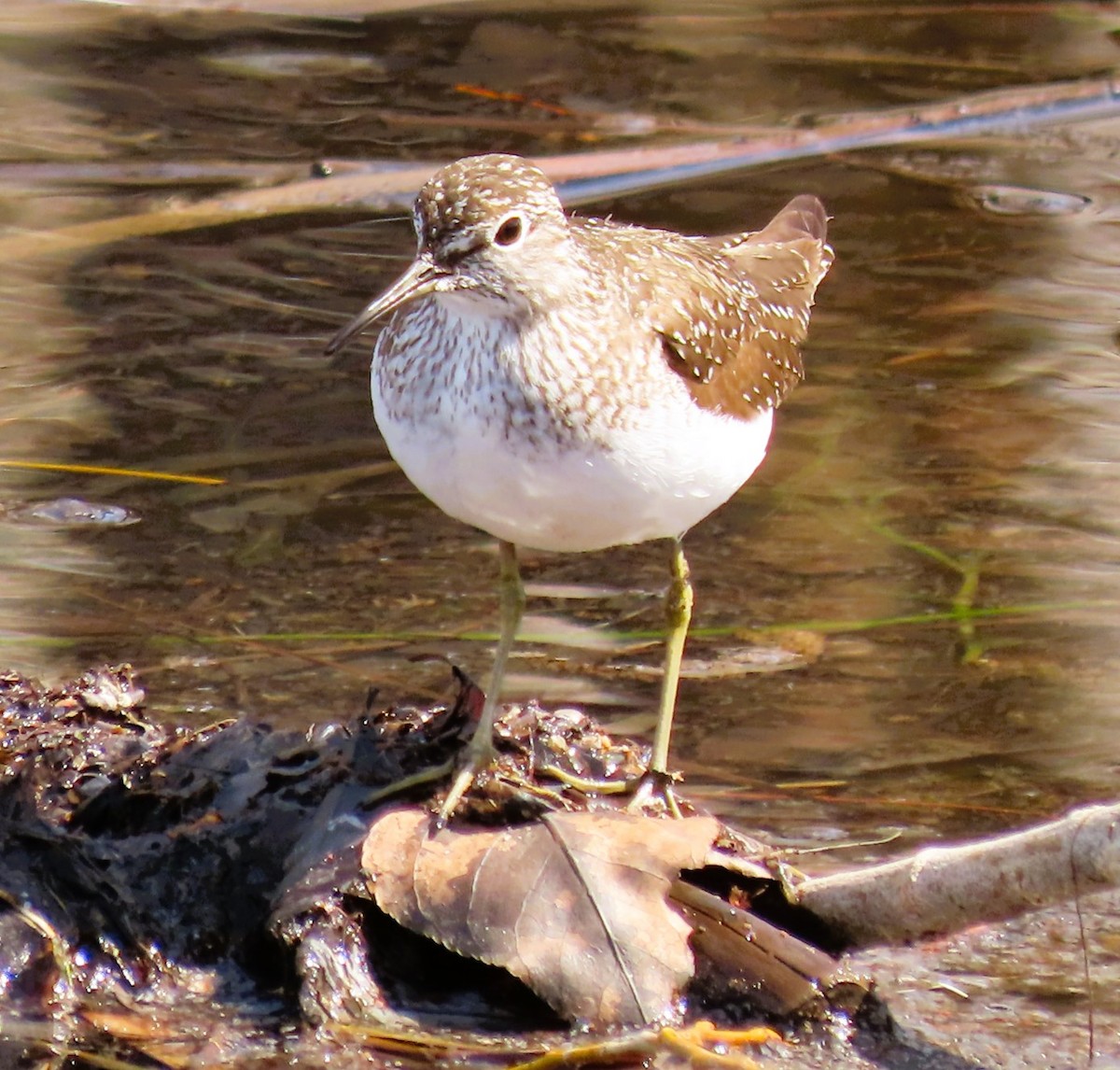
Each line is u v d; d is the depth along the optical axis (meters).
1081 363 14.44
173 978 8.12
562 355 8.38
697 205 16.91
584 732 9.46
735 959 7.99
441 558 12.19
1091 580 11.88
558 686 10.71
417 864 8.06
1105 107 19.16
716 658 11.08
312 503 12.73
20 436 13.20
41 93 18.94
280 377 14.16
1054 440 13.47
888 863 8.24
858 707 10.55
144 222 16.38
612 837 8.11
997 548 12.25
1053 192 17.44
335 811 8.46
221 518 12.45
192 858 8.41
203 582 11.69
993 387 14.14
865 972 8.26
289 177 17.34
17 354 14.16
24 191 16.84
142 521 12.34
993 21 21.50
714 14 21.55
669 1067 7.52
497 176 8.44
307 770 8.75
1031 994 8.11
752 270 10.79
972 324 15.05
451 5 21.39
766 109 19.19
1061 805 9.59
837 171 17.78
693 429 8.71
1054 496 12.82
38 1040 7.68
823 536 12.47
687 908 8.09
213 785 8.70
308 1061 7.58
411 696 10.45
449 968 8.08
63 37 20.31
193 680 10.52
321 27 20.98
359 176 17.27
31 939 8.08
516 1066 7.52
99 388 13.84
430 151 17.97
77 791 8.81
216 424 13.56
